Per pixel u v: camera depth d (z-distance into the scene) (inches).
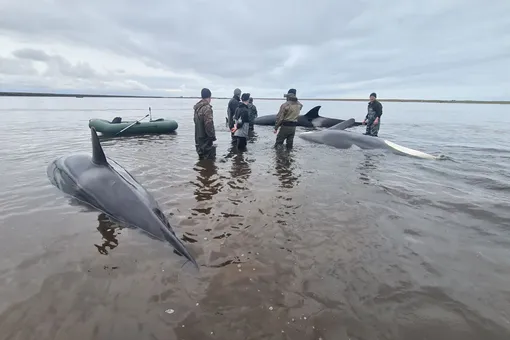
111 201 182.7
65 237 154.9
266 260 140.4
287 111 396.2
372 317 107.1
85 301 111.1
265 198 217.6
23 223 169.0
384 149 402.3
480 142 505.0
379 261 141.1
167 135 523.2
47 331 98.0
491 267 137.7
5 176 253.1
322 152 389.1
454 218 189.0
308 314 107.8
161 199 211.8
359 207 204.5
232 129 394.3
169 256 140.4
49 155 339.0
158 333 98.3
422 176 284.7
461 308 111.7
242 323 103.3
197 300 113.3
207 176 269.7
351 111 1705.2
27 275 124.9
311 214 191.8
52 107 1483.8
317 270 133.6
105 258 137.6
